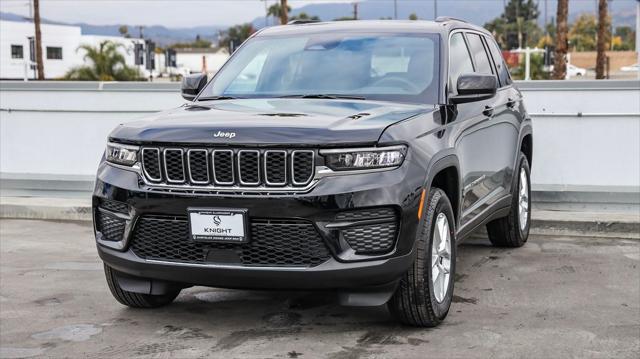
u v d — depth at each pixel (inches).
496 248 288.7
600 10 1366.9
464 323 195.2
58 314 206.1
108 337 186.7
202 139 173.0
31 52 2923.2
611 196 336.8
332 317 200.7
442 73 213.9
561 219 313.7
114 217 185.8
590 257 272.7
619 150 338.6
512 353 173.0
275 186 169.9
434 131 192.2
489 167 243.0
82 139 386.0
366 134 171.3
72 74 2202.3
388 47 224.4
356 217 168.7
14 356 174.1
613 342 180.9
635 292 226.4
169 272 177.8
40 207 354.9
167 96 376.5
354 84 214.1
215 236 171.6
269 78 222.8
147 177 179.3
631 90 335.0
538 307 210.2
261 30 250.5
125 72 2245.3
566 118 341.1
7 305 214.7
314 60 225.1
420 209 175.5
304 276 169.2
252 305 212.5
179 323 197.0
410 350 174.9
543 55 1991.9
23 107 389.1
